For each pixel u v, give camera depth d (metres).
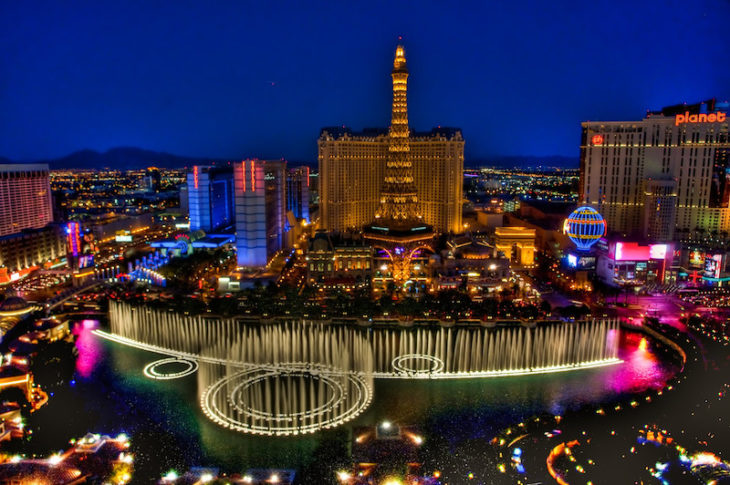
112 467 93.25
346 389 133.88
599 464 92.06
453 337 169.12
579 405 124.25
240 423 116.44
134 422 116.56
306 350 159.50
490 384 136.88
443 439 107.19
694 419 107.81
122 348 162.00
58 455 94.75
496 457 97.12
